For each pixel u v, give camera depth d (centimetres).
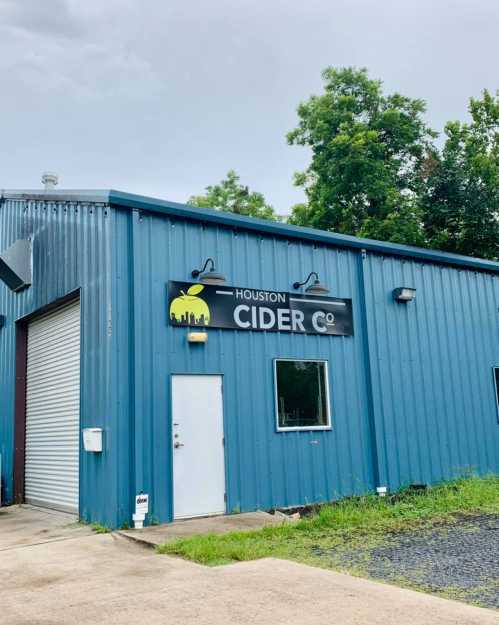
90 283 969
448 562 631
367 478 1135
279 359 1070
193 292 984
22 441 1266
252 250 1077
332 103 2417
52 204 1159
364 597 496
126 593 527
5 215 1457
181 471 923
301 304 1119
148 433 897
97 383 916
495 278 1488
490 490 1099
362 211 2320
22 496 1240
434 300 1338
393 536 773
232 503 965
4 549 751
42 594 538
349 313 1187
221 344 1005
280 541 745
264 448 1019
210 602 491
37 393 1223
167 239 975
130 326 911
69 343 1088
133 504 860
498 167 2075
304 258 1146
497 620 436
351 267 1216
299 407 1077
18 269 1236
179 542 713
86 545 749
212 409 973
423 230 2148
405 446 1198
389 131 2370
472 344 1389
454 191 2038
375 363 1193
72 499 1015
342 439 1119
